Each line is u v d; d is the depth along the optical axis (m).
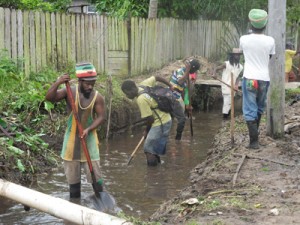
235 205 4.45
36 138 7.28
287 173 5.43
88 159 5.30
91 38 11.02
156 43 13.17
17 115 7.84
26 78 9.27
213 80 12.59
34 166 6.86
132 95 7.13
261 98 6.39
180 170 7.09
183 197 5.02
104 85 9.97
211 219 4.15
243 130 8.09
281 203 4.49
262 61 6.29
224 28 16.48
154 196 5.95
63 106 8.76
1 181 4.66
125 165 7.35
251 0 14.82
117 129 9.59
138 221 4.02
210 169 5.95
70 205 4.11
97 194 5.47
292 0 16.22
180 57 14.45
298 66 16.08
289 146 6.49
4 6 9.91
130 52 12.15
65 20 10.31
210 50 16.09
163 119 7.20
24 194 4.41
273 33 6.72
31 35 9.54
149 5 14.02
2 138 6.79
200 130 10.16
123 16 12.89
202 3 14.91
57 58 10.15
